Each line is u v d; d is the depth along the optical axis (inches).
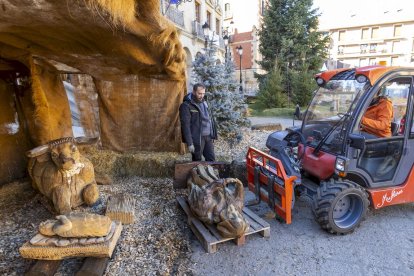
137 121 208.5
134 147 212.2
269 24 652.7
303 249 106.9
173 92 201.9
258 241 112.5
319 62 619.2
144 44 112.5
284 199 115.0
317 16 650.2
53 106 171.0
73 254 89.0
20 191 152.3
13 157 167.3
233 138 248.7
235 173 165.9
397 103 122.3
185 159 188.5
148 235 113.0
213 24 808.9
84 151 198.5
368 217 130.1
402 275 92.5
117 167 187.5
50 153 126.6
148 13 85.5
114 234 98.4
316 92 145.5
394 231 118.3
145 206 139.2
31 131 164.4
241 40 1242.0
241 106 302.4
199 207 108.9
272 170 126.1
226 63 337.1
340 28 1823.3
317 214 113.3
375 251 105.1
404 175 122.3
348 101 124.2
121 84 202.1
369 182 117.8
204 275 93.0
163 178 182.9
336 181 114.2
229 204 108.3
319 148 127.0
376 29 1742.1
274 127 320.8
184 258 101.3
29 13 71.7
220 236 106.6
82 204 133.4
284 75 605.9
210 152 177.9
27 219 122.7
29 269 85.0
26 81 162.1
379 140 115.8
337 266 97.2
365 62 1771.7
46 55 140.9
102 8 68.5
